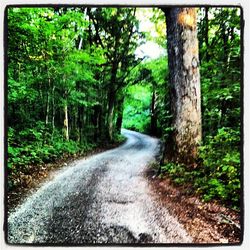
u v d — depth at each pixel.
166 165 6.25
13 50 7.38
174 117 6.33
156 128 21.20
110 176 7.08
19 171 6.22
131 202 4.79
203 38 7.65
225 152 4.67
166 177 6.04
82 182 6.36
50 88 10.61
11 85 7.09
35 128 9.08
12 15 6.20
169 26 6.38
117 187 5.84
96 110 17.78
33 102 9.92
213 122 6.28
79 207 4.61
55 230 3.94
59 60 9.77
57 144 10.12
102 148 15.39
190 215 4.16
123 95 21.53
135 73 18.30
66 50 9.88
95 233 3.87
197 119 6.16
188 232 3.79
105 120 18.67
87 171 7.79
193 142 6.10
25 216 4.27
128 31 16.61
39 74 9.27
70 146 11.16
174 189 5.31
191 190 5.01
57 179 6.56
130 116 28.22
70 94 11.67
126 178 6.79
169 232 3.83
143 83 17.98
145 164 9.27
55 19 8.39
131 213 4.31
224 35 6.80
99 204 4.76
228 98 5.09
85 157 10.91
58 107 12.30
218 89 5.56
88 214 4.34
